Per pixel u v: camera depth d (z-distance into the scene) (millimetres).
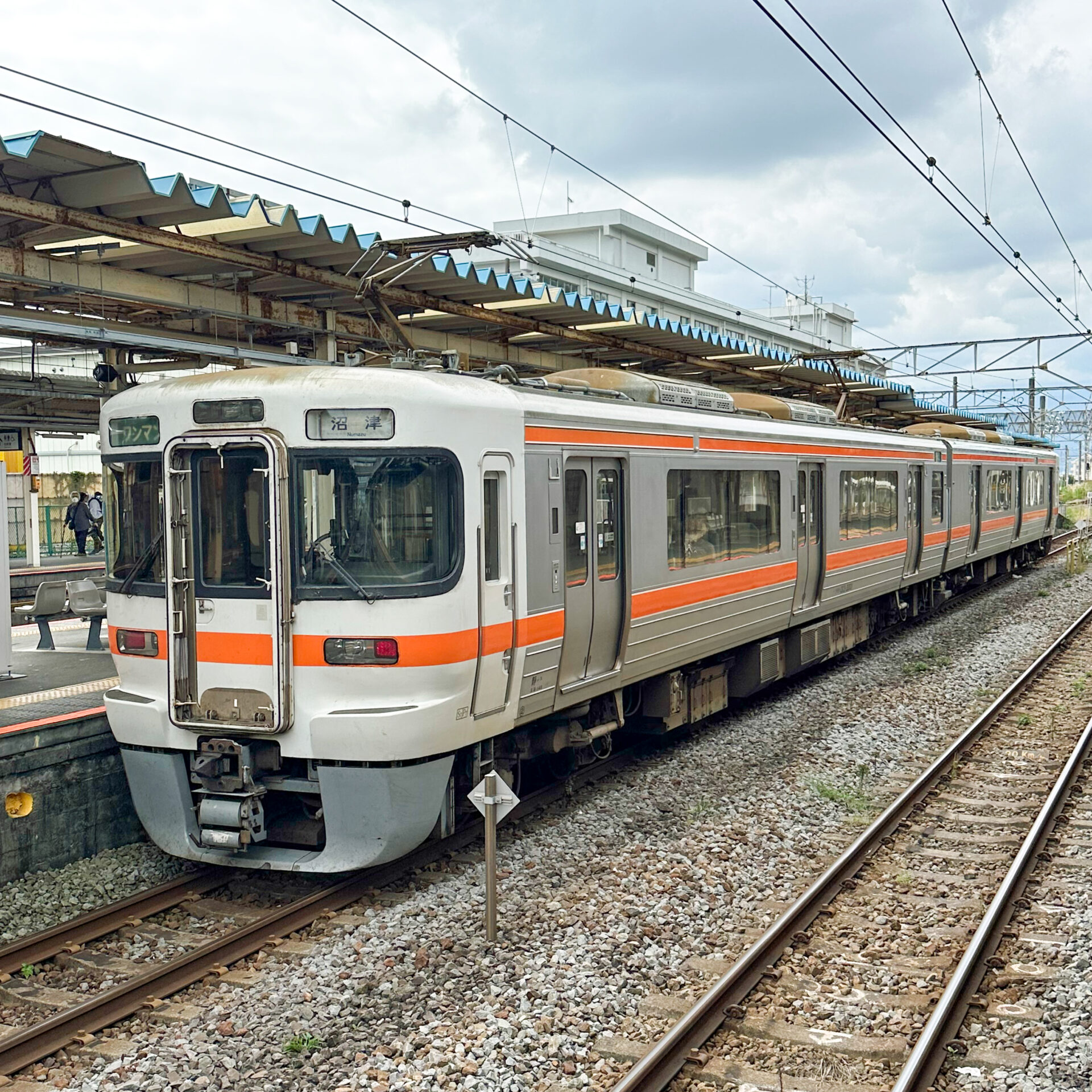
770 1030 5176
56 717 7602
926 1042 4863
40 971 6020
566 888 7035
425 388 6777
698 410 10664
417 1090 4672
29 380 12484
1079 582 25062
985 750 10594
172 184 7816
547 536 7910
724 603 10789
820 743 10766
